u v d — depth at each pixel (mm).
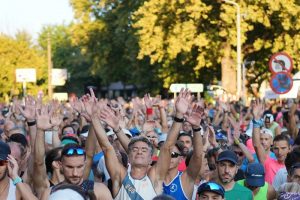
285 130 18266
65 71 76000
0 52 78062
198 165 10078
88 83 94125
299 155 10695
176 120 9758
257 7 44938
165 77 53656
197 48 48594
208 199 8703
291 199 8359
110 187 10094
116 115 10820
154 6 46750
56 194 6309
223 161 10430
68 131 15430
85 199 6379
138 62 59062
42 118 9758
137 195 9438
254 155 14141
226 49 46844
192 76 52938
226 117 19656
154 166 9734
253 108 13391
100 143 10000
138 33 47688
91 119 10273
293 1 44875
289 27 45375
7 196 8711
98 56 63094
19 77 44781
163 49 47188
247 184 11047
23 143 11180
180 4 45656
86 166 10438
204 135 12641
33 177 9773
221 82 48406
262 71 52844
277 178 12398
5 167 8586
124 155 11141
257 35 48812
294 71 47000
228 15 44562
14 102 17891
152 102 16047
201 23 46500
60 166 9516
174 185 10078
